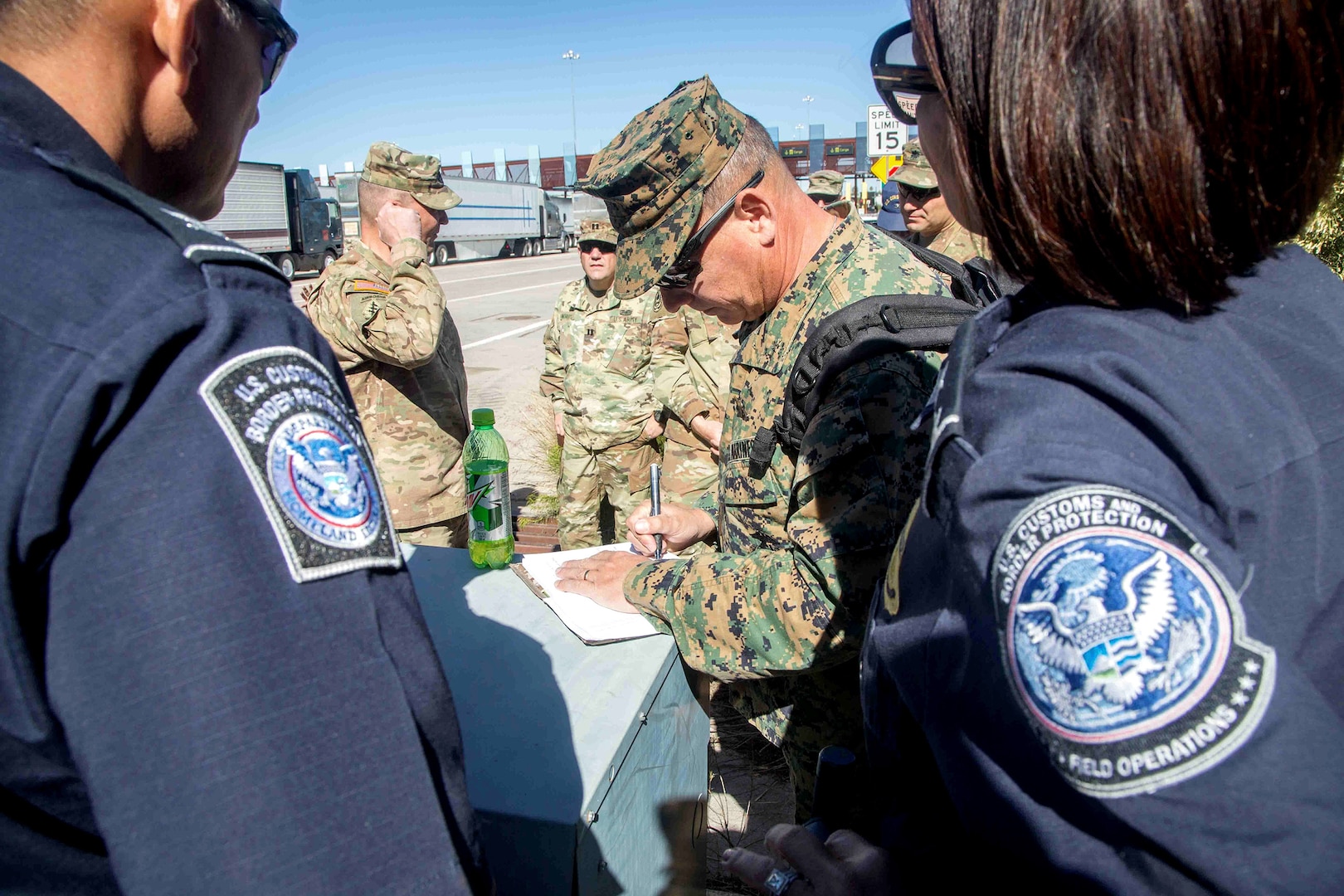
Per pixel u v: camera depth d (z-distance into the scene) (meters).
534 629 1.42
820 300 1.50
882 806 0.82
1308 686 0.48
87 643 0.51
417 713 0.61
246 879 0.50
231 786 0.51
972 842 0.65
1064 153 0.53
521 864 1.00
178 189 0.77
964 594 0.58
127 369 0.53
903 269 1.53
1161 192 0.51
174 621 0.52
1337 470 0.54
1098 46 0.51
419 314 2.66
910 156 4.42
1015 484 0.53
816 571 1.24
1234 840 0.44
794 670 1.31
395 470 2.82
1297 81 0.50
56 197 0.59
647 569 1.48
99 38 0.64
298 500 0.57
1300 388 0.56
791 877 0.80
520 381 8.28
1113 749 0.47
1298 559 0.53
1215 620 0.47
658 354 3.53
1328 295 0.60
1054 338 0.58
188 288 0.58
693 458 3.45
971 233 0.74
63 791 0.58
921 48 0.69
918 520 0.71
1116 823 0.48
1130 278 0.56
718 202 1.48
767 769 2.65
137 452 0.53
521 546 4.28
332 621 0.56
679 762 1.42
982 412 0.60
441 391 2.94
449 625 1.44
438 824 0.57
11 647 0.52
